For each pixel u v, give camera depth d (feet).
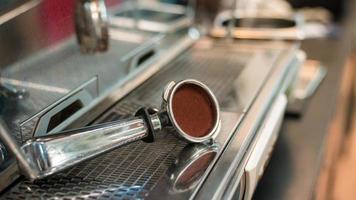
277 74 2.07
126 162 1.42
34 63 1.74
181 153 1.46
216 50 2.45
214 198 1.24
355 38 4.88
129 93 1.89
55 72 1.76
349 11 4.89
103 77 1.90
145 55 2.27
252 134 1.60
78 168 1.38
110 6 2.57
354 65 5.00
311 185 1.91
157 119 1.44
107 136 1.34
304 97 2.63
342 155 4.60
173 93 1.46
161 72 2.11
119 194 1.27
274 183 1.93
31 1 1.69
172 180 1.32
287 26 2.94
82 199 1.25
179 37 2.64
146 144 1.51
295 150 2.16
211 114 1.55
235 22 2.92
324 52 3.58
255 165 1.47
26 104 1.57
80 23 1.85
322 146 2.19
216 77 2.03
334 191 4.00
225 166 1.38
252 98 1.82
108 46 2.03
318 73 3.08
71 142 1.27
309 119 2.45
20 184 1.31
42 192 1.28
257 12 3.15
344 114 4.49
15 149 1.17
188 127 1.47
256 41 2.60
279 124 1.91
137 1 2.93
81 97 1.71
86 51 1.89
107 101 1.79
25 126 1.46
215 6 3.41
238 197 1.42
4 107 1.54
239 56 2.33
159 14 2.97
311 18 4.37
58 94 1.65
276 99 1.93
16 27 1.65
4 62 1.63
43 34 1.77
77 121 1.62
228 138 1.53
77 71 1.82
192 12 3.18
